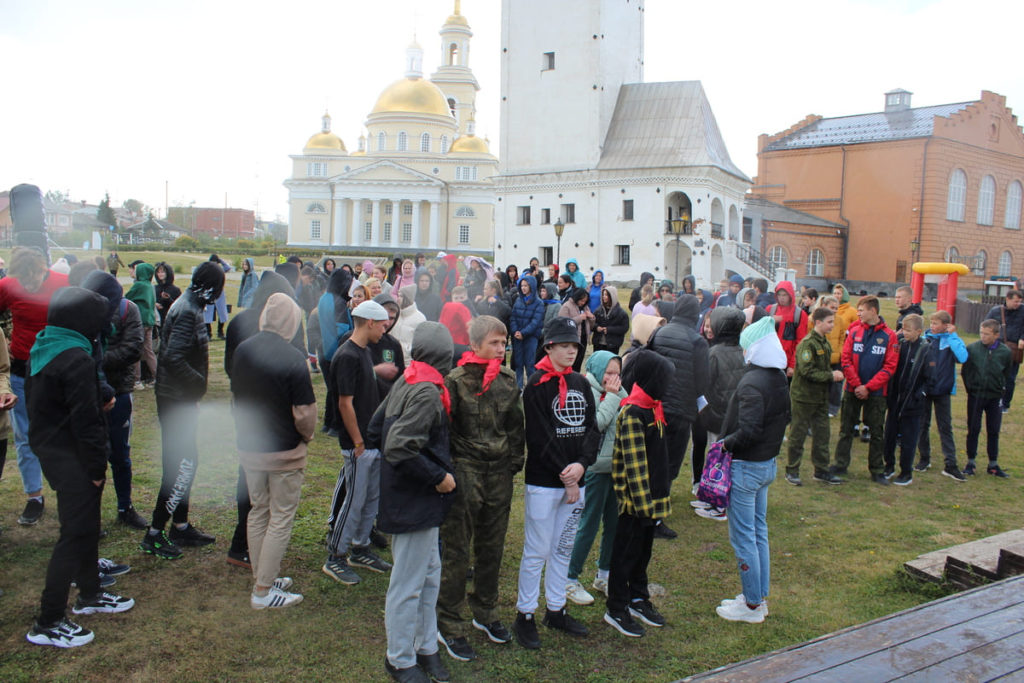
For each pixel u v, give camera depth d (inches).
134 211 3614.7
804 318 395.9
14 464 284.4
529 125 1723.7
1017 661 114.0
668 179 1578.5
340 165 3019.2
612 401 207.2
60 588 162.6
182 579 197.9
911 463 321.1
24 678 150.3
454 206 2896.2
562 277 509.0
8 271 218.7
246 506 203.5
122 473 225.9
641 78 1841.8
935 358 329.4
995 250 2023.9
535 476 177.5
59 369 161.3
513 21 1718.8
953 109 1934.1
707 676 110.0
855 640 121.2
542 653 175.6
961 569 211.2
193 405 207.8
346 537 203.6
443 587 173.2
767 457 190.2
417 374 158.6
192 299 204.8
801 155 2022.6
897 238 1878.7
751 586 191.0
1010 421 460.1
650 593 209.6
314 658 166.1
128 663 158.6
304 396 179.8
